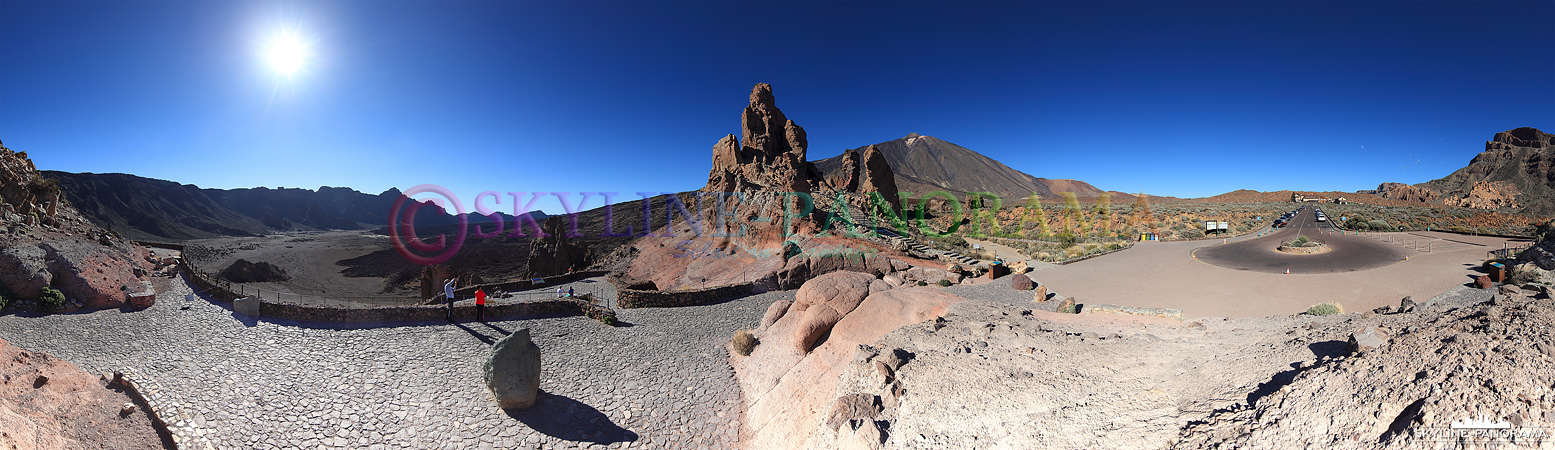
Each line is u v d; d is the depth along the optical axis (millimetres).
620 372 16734
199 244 138250
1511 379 4906
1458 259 27922
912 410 9414
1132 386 8477
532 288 33844
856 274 19750
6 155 24359
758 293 28016
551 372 16484
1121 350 11078
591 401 14766
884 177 71625
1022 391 9000
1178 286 24766
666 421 13742
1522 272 20672
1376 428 4996
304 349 16656
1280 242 43156
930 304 17234
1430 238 41594
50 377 12117
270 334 17516
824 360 14594
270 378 14656
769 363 16266
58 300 17172
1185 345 11320
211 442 11539
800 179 57094
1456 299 18078
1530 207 102938
